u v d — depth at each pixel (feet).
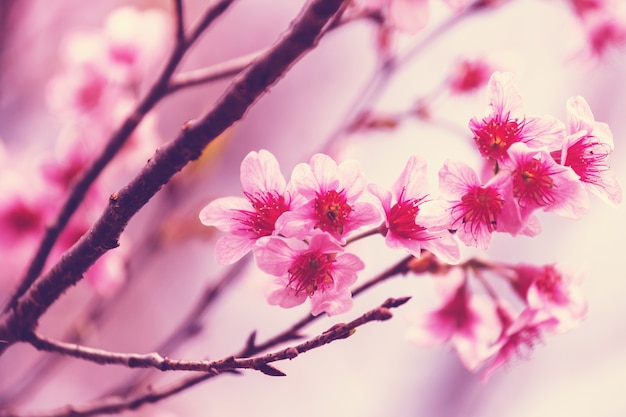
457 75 2.65
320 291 2.08
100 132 2.64
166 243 2.65
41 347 2.17
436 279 2.43
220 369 2.04
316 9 2.01
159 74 2.36
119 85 2.69
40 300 2.15
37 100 3.08
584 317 2.26
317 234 2.05
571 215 2.07
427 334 2.42
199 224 2.65
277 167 2.11
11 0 2.74
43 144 3.08
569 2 2.73
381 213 2.09
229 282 2.51
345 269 2.07
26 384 2.54
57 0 3.09
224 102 2.05
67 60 2.72
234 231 2.11
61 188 2.62
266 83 2.05
